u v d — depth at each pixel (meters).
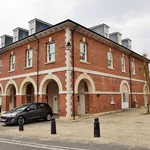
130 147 6.94
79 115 17.23
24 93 19.44
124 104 23.14
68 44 15.12
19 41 19.61
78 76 16.06
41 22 20.45
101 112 18.34
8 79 21.31
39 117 14.76
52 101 20.42
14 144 7.91
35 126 12.72
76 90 15.67
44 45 17.50
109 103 19.81
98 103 18.11
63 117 15.02
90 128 11.15
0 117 13.98
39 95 17.27
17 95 19.77
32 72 18.30
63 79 15.43
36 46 18.33
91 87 17.55
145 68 22.38
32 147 7.35
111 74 20.77
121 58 23.47
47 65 16.94
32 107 14.52
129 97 24.17
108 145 7.30
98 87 18.39
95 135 8.80
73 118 15.06
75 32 16.45
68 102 14.86
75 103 15.39
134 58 26.69
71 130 10.66
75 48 16.19
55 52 16.42
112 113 19.25
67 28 15.70
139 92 26.98
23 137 9.26
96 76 18.28
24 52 19.56
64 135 9.42
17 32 21.98
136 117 15.64
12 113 13.52
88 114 17.53
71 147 7.16
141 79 28.03
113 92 20.75
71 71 15.45
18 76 19.92
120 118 15.32
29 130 11.22
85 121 14.09
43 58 17.41
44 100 17.14
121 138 8.40
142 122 12.86
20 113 13.53
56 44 16.45
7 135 9.90
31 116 14.15
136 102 25.56
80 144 7.58
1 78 22.48
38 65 17.78
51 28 16.41
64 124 12.86
